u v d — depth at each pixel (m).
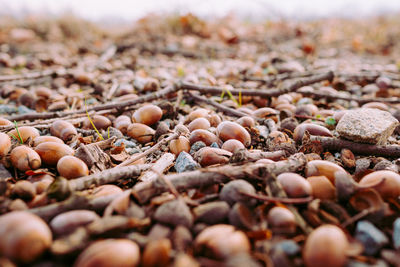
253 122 0.31
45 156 0.24
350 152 0.27
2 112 0.40
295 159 0.22
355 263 0.16
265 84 0.54
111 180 0.22
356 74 0.56
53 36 1.06
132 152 0.28
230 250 0.16
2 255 0.15
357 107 0.42
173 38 0.92
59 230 0.17
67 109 0.40
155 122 0.33
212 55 0.79
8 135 0.27
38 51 0.85
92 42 1.03
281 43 0.97
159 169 0.24
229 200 0.19
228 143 0.26
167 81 0.50
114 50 0.82
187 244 0.17
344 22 1.33
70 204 0.19
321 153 0.28
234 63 0.70
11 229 0.16
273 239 0.17
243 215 0.18
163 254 0.16
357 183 0.21
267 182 0.20
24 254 0.15
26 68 0.68
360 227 0.18
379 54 0.90
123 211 0.18
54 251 0.16
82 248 0.16
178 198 0.18
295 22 1.12
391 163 0.25
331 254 0.16
